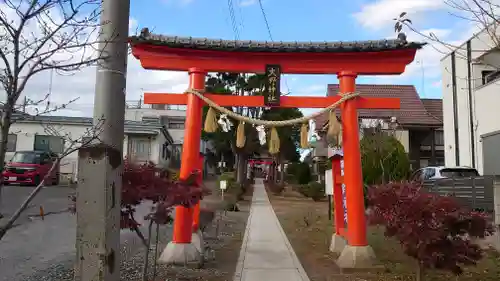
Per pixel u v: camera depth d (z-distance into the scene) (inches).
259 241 415.8
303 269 291.3
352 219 300.0
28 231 392.8
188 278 259.8
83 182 120.3
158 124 1253.1
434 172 567.5
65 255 306.3
